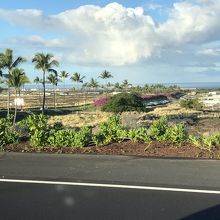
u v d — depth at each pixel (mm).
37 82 83250
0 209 6902
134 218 6391
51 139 12773
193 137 12641
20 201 7359
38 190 8102
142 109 59375
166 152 11758
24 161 10906
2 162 10820
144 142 12906
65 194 7801
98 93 154000
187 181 8672
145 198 7492
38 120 13914
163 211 6742
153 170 9688
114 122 14078
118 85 166750
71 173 9523
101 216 6500
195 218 6398
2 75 48250
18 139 13516
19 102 28984
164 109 56562
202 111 51000
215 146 12156
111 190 8055
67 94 145875
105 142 12867
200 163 10367
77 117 47344
